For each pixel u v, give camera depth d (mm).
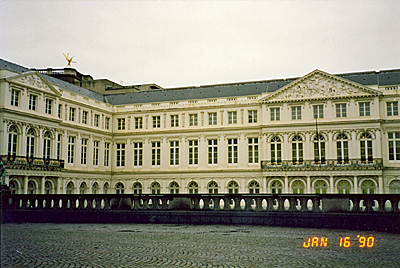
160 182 64562
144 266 15508
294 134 58906
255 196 30562
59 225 31219
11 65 52500
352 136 56781
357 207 27688
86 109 61156
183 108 64688
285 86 59562
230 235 24438
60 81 61719
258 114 61594
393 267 15383
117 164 67188
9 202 35250
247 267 15352
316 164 57375
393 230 26219
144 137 66062
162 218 32094
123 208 33094
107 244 20906
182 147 64312
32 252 18453
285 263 16078
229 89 66688
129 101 70312
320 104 58406
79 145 59344
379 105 56500
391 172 55125
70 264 15836
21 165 47062
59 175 53469
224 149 62469
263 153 59781
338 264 15914
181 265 15695
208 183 62719
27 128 49344
